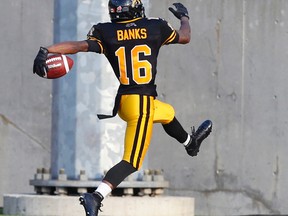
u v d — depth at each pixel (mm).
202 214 46406
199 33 46781
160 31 27734
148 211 38625
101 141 39812
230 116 46500
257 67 46625
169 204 39219
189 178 46469
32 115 46250
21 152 46188
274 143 46344
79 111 39844
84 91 39781
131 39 27438
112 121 39938
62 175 39406
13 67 46281
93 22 39875
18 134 46188
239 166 46406
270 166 46344
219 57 46719
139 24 27625
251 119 46469
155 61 27641
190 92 46688
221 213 46375
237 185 46406
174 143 46562
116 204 38125
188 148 29203
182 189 46500
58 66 26656
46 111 46375
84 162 39781
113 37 27406
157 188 40219
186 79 46750
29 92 46250
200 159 46500
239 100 46562
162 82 46719
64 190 39469
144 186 39438
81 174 39312
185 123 46688
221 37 46719
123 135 40188
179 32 28219
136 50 27422
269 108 46469
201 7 46812
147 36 27531
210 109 46656
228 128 46500
